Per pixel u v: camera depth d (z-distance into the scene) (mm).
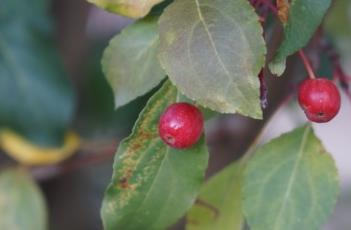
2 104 447
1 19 449
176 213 312
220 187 342
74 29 510
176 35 278
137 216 311
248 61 274
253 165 320
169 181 309
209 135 496
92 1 291
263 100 280
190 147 306
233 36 275
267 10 291
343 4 510
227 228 340
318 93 289
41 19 453
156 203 310
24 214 453
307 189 317
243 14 277
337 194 317
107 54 311
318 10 275
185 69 276
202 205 341
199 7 279
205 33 277
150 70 306
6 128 448
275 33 319
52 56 452
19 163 476
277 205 317
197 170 308
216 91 274
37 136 449
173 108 288
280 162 319
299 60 429
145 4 291
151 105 298
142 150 304
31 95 449
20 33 450
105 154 479
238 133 489
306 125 322
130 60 309
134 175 306
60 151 465
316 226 315
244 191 319
